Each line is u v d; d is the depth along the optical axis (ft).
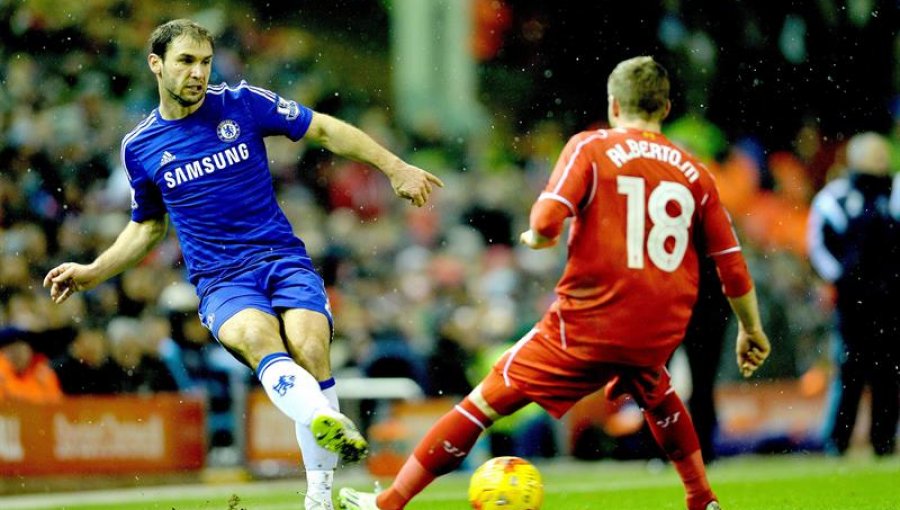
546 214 62.03
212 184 69.15
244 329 65.87
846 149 224.74
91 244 155.94
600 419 161.17
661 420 66.54
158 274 148.66
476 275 208.64
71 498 116.98
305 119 70.59
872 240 135.95
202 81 67.92
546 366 63.67
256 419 141.38
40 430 124.06
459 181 236.63
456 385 166.71
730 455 166.61
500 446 157.38
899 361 138.72
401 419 153.58
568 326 63.31
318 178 207.41
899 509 89.61
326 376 66.95
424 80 261.85
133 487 129.90
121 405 130.31
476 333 176.04
